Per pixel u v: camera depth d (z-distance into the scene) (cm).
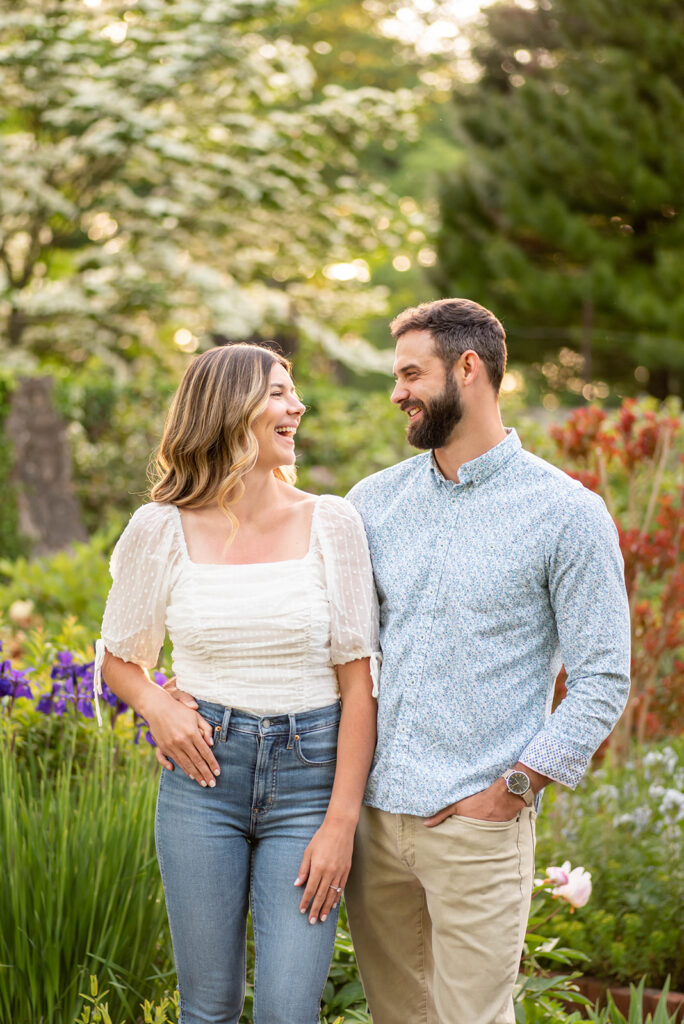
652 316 1548
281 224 1631
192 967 265
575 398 2198
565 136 1593
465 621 261
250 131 1509
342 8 2411
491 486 270
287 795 266
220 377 274
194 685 269
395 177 2377
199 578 269
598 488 548
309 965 258
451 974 263
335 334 1905
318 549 272
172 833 266
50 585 762
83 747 411
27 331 1619
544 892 395
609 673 251
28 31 1405
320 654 268
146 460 1230
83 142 1438
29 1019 291
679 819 439
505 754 257
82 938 301
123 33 1470
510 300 1675
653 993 377
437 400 269
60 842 312
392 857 272
